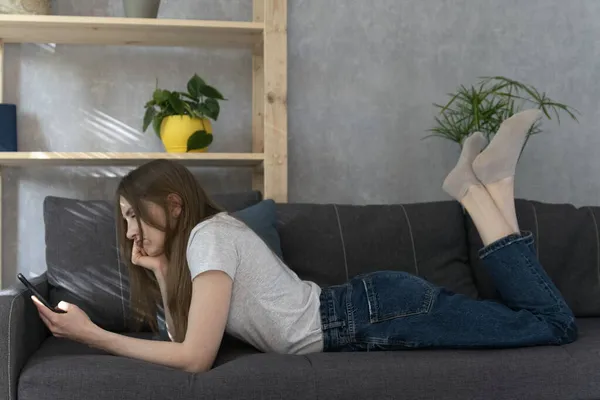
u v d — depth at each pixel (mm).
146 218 1730
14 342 1613
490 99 3191
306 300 1843
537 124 3238
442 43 3193
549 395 1687
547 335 1854
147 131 2963
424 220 2543
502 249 2053
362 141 3135
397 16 3162
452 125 3156
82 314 1650
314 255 2410
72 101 2916
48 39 2818
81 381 1526
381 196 3148
